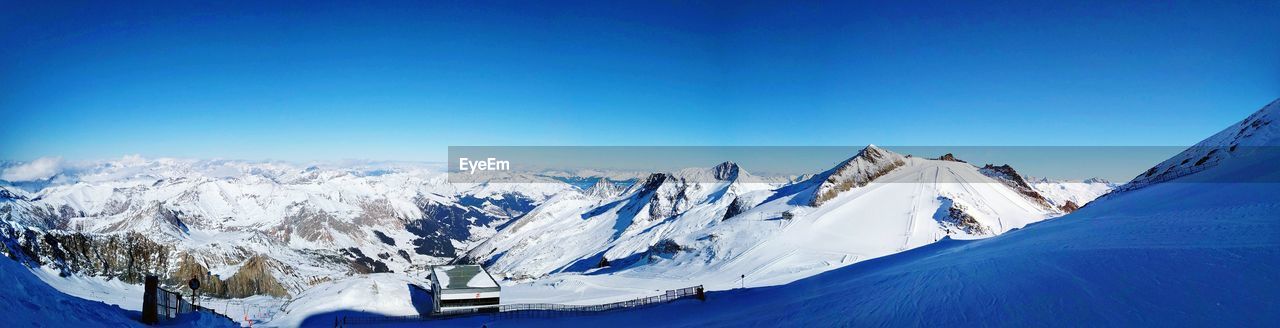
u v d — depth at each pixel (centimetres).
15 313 2272
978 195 16975
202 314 3944
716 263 13750
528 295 9531
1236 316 2533
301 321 6869
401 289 9094
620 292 9812
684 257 15175
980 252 5584
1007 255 4703
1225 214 4569
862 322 3891
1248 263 3023
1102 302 3025
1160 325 2636
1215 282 2898
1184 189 7038
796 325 4306
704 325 4938
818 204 17538
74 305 2861
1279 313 2458
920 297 4072
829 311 4456
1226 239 3578
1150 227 4616
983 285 3881
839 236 14362
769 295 6325
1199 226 4216
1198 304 2725
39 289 2714
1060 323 2939
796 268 11856
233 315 7462
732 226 16862
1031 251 4597
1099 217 6438
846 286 5475
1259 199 4953
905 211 15775
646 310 6450
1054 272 3688
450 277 7962
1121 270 3394
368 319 6888
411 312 8006
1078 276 3491
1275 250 3112
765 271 11931
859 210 16300
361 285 8594
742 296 6706
